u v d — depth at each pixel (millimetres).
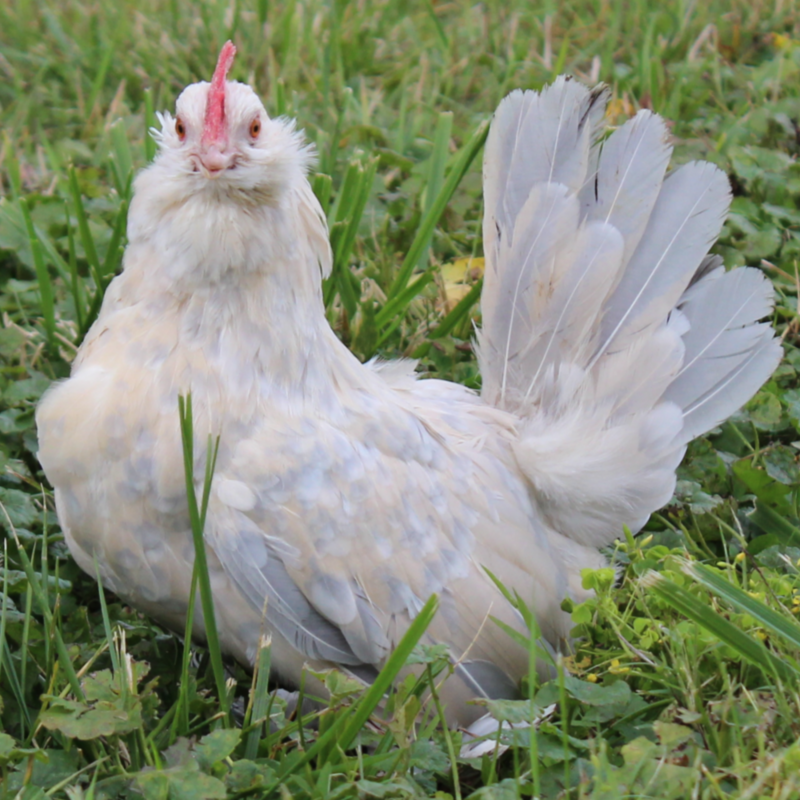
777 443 4582
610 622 3418
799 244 5559
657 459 3797
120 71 7504
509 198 4066
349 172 5238
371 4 8570
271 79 7285
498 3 8766
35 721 3129
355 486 3260
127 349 3199
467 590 3379
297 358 3281
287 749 3207
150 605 3359
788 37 8312
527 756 3111
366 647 3271
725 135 6590
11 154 6113
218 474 3174
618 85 7395
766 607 3127
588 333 3936
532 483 3771
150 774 2672
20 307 5145
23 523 3877
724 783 2896
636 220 3961
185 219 3107
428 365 5074
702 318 3973
